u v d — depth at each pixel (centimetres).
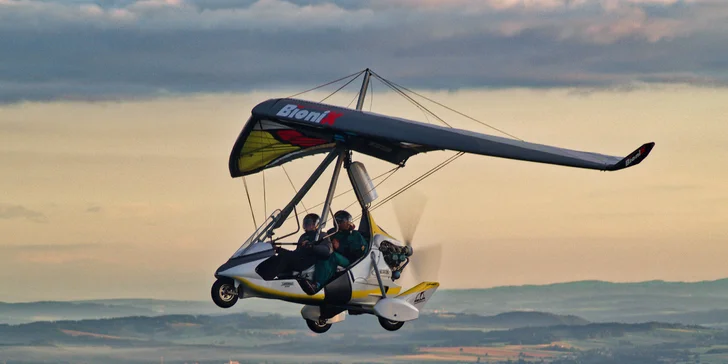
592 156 2747
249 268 2970
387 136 2845
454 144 2770
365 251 3130
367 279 3122
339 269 3086
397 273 3178
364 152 3130
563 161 2667
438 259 3253
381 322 3212
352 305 3152
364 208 3206
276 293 3002
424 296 3222
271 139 3219
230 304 3039
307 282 3022
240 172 3331
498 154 2730
